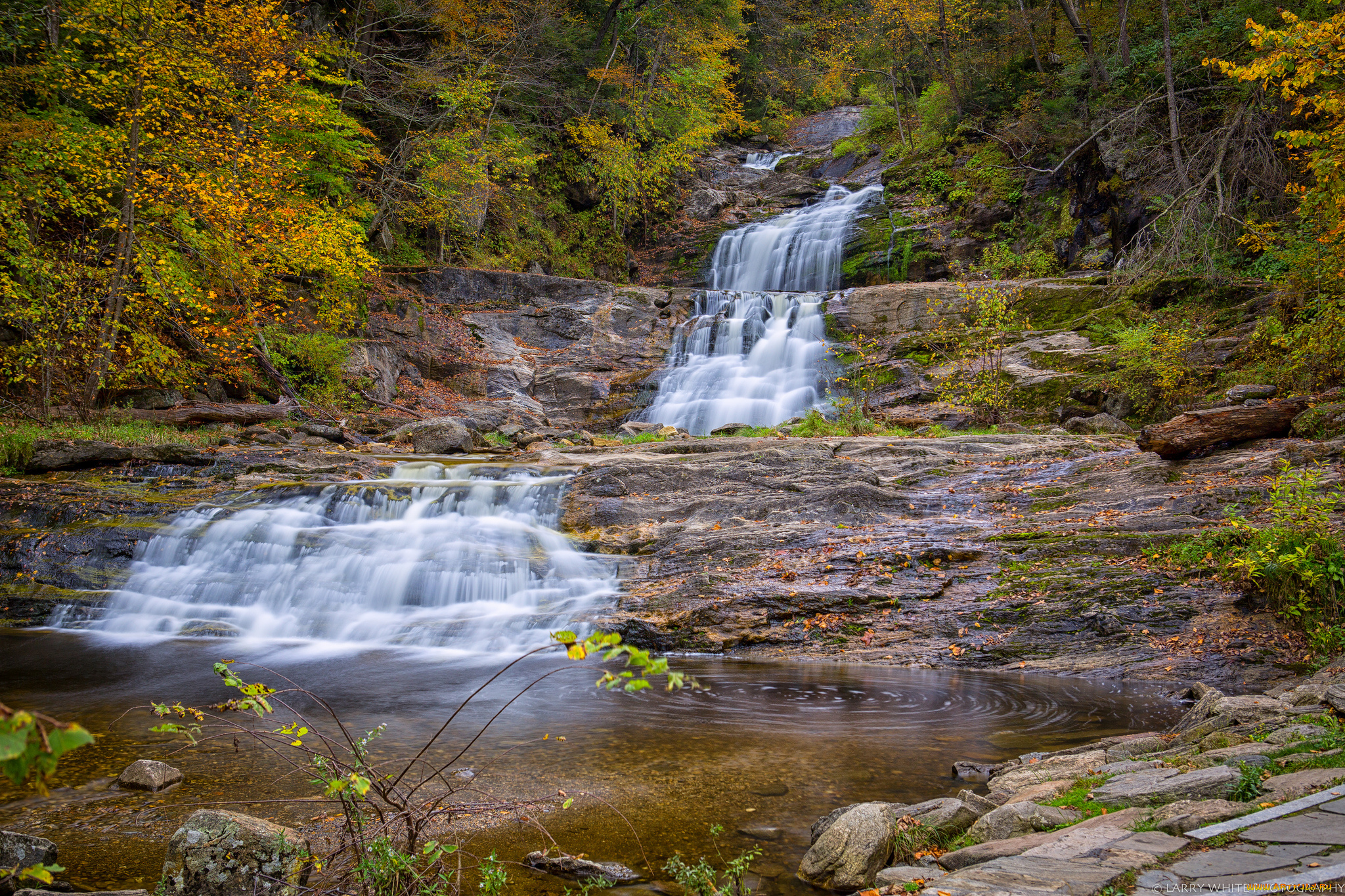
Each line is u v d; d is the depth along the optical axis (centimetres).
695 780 509
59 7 1867
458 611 1002
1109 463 1171
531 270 2956
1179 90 2294
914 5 3278
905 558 981
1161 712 651
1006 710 664
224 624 987
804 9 4759
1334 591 729
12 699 706
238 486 1344
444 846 350
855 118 4569
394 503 1278
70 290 1614
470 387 2303
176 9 1819
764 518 1172
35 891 345
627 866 391
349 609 1021
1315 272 1366
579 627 924
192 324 1817
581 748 571
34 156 1627
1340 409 1077
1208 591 825
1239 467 1041
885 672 798
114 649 901
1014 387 1838
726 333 2403
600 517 1236
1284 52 962
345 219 2019
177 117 1814
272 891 332
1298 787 360
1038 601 871
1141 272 2039
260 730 613
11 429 1447
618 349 2452
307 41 2202
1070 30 3020
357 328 2259
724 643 891
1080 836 329
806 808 463
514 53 2984
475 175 2653
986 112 3161
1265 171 2020
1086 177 2536
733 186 3856
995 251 2684
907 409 1903
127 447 1424
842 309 2347
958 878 290
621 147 3291
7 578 1095
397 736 600
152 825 441
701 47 3634
